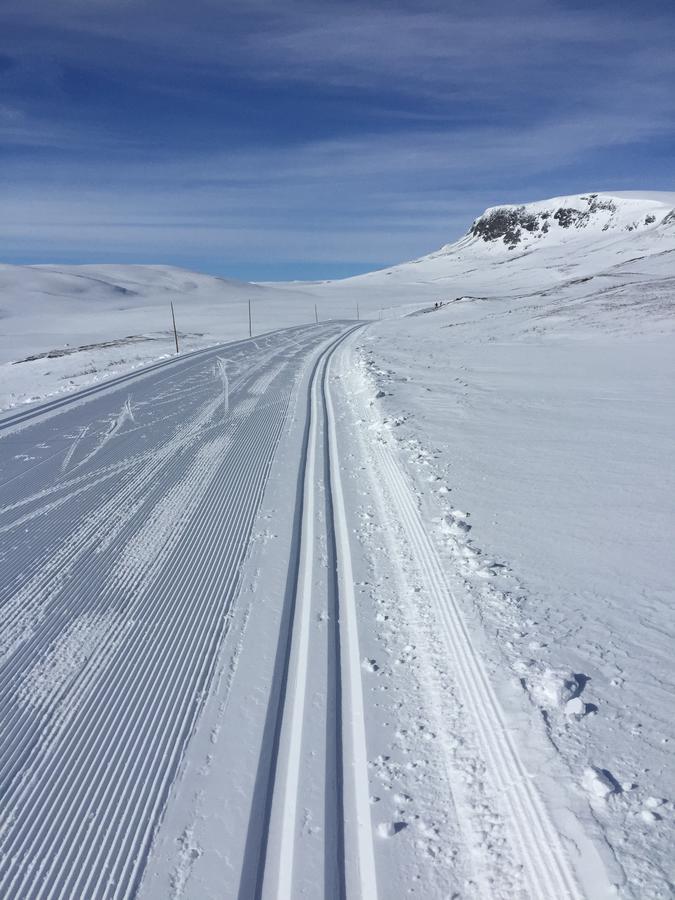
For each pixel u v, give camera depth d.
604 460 9.29
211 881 2.90
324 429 12.54
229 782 3.49
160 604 5.54
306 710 4.04
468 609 5.09
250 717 4.02
